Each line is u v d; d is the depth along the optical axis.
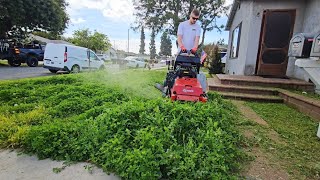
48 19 20.75
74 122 3.55
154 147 2.58
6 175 2.43
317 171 2.63
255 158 2.90
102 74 9.77
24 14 18.70
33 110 4.21
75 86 6.27
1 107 4.38
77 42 39.69
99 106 4.38
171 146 2.66
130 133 3.02
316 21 7.03
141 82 8.09
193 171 2.33
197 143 2.88
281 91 6.36
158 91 6.39
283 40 8.11
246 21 8.83
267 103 6.13
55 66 12.38
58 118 3.98
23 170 2.53
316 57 3.55
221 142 2.80
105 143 2.79
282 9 8.02
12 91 5.46
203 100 3.91
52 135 2.95
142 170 2.29
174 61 4.45
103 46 43.66
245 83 7.21
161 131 2.90
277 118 4.70
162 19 22.33
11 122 3.58
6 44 17.25
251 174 2.53
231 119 4.29
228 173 2.47
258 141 3.42
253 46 8.46
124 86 6.90
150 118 3.25
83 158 2.74
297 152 3.12
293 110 5.37
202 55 4.63
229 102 5.73
